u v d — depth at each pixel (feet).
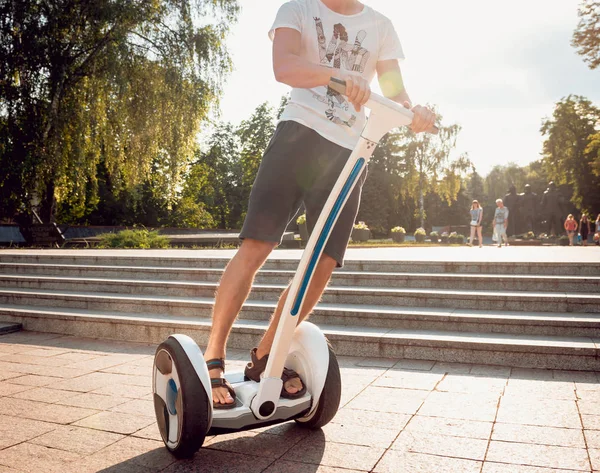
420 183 165.58
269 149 7.50
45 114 59.26
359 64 7.57
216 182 167.02
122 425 8.98
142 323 16.81
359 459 7.37
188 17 65.26
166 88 63.62
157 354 7.84
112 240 56.59
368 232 82.69
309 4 7.27
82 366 13.47
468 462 7.18
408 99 7.83
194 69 65.51
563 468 6.91
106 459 7.53
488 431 8.38
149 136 64.90
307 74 6.31
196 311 18.10
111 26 61.72
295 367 8.52
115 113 64.23
